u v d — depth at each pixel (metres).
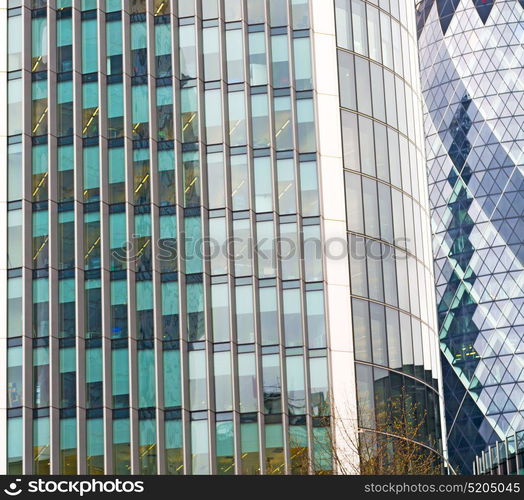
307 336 81.75
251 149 85.50
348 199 85.50
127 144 85.06
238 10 88.56
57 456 79.25
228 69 87.31
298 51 88.56
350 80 88.88
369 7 92.25
